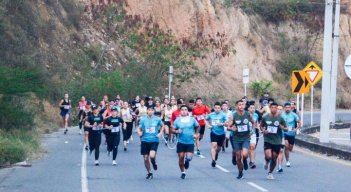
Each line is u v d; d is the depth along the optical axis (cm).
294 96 9919
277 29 10700
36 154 3456
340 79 11212
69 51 6619
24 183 2416
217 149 3072
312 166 3120
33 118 4506
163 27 8456
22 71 4188
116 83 6309
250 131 2669
